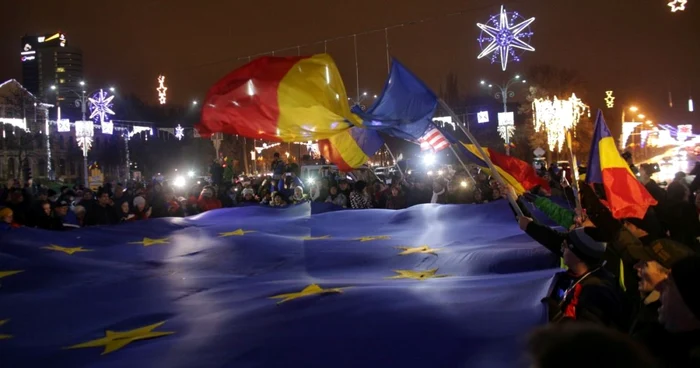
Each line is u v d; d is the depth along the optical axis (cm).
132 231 966
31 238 862
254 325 527
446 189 1623
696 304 256
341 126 709
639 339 317
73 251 846
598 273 440
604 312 411
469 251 768
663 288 287
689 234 777
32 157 6562
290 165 1859
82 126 3706
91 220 1284
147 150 7094
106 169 7200
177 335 531
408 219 1030
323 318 525
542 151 1817
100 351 512
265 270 789
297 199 1667
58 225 1198
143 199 1371
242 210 1164
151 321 587
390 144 4366
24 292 699
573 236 451
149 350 498
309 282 681
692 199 1079
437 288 574
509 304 511
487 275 686
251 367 447
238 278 743
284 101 712
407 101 620
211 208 1568
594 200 464
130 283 723
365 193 1627
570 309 429
